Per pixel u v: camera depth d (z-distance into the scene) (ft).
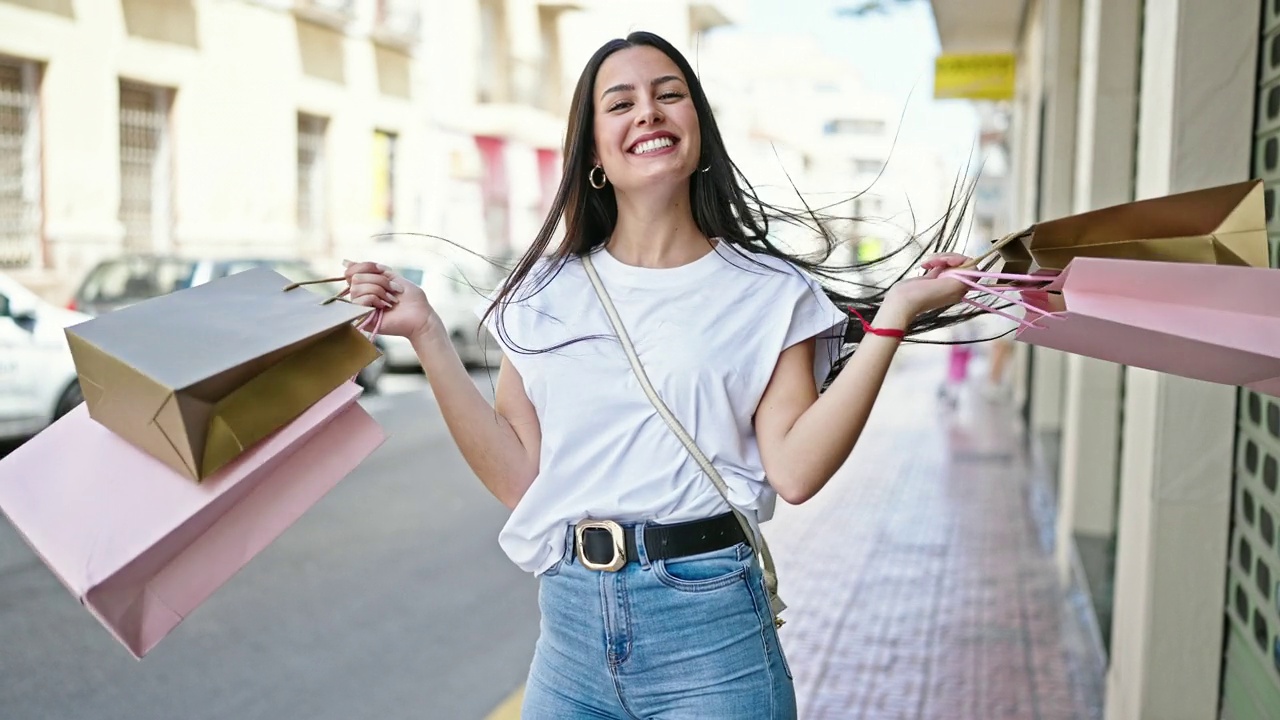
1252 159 10.71
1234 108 10.71
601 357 6.64
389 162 72.90
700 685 6.46
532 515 6.79
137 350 5.66
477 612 18.80
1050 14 33.27
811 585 20.56
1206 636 11.50
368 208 69.87
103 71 49.85
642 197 6.86
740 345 6.59
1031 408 40.68
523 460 7.06
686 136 6.78
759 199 7.47
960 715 14.30
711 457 6.47
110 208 50.29
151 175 54.13
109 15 50.08
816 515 26.96
